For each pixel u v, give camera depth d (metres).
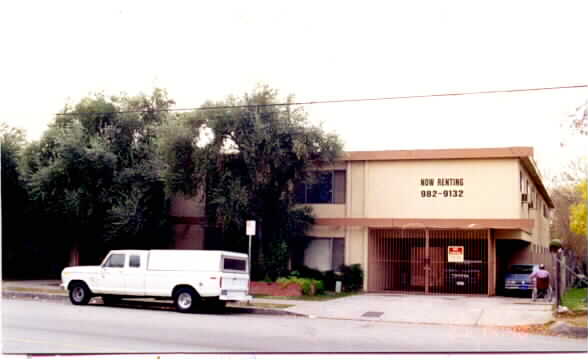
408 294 26.72
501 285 31.27
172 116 29.75
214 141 25.77
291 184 26.78
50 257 32.31
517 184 26.42
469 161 27.17
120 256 19.88
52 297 22.16
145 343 12.61
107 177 29.12
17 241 31.89
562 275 24.09
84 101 30.16
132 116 30.33
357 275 27.73
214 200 25.48
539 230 38.25
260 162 25.50
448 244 28.30
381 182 28.23
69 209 28.31
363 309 20.50
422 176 27.77
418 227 27.16
